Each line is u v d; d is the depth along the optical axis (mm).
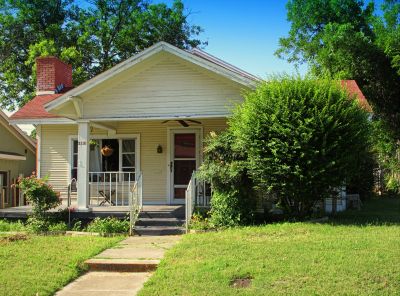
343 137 10758
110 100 13523
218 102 13086
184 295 6270
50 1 33094
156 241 10477
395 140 22172
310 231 9672
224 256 7918
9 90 32500
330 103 10875
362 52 22312
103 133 16531
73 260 8289
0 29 31938
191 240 9375
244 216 11461
